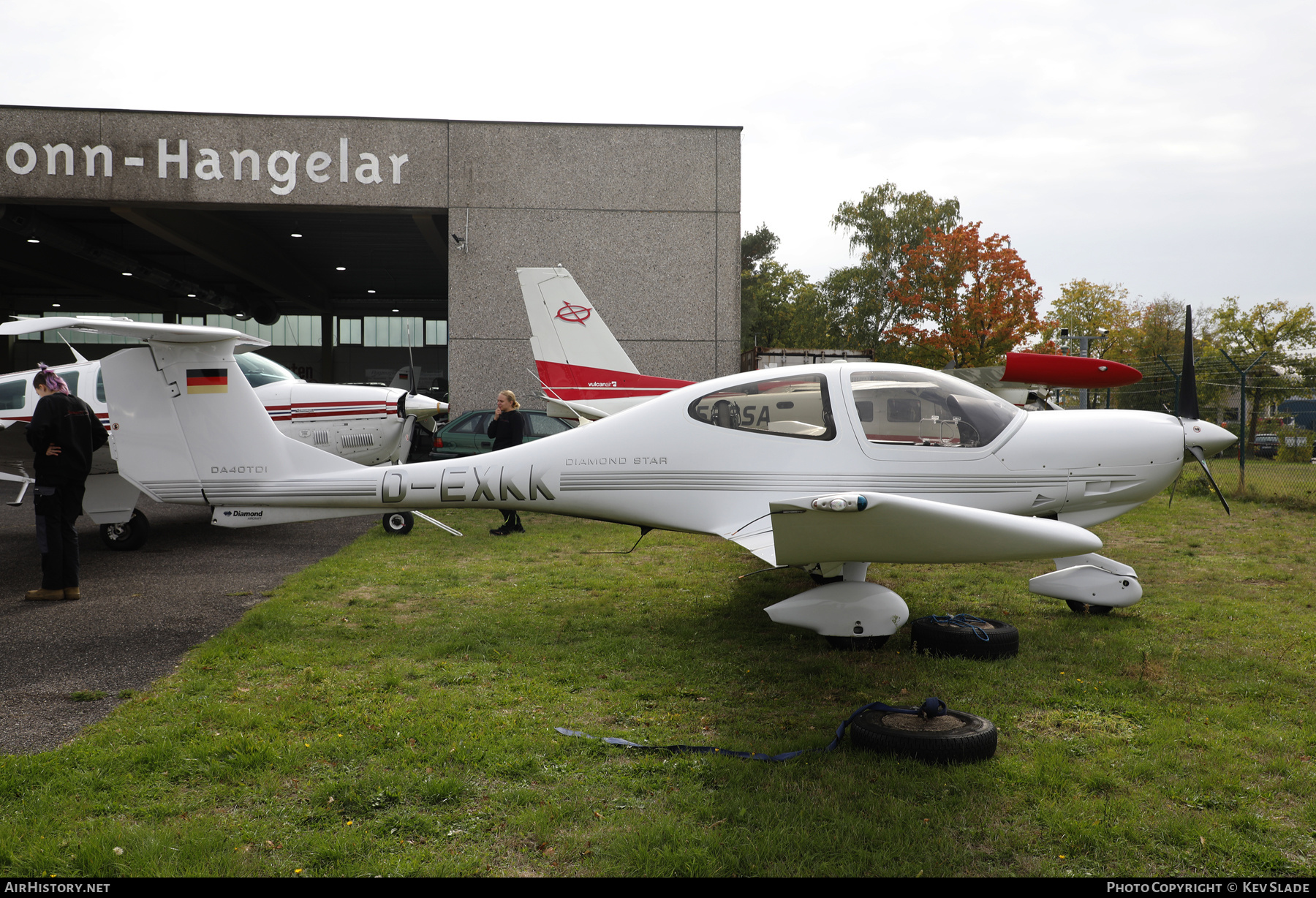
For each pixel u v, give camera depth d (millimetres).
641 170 12867
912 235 36125
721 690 3555
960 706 3332
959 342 30844
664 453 4762
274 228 17906
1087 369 6301
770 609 4160
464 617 4797
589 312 9992
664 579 5836
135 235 18938
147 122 12125
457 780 2588
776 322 48656
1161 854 2215
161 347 5172
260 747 2818
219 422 5176
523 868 2141
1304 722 3115
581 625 4629
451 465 5023
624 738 3006
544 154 12781
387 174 12602
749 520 4605
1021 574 5949
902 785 2580
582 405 9297
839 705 3354
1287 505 10203
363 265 22672
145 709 3230
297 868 2127
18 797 2504
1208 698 3395
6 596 5246
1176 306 33875
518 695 3457
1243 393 11250
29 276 23625
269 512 5191
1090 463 4797
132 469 5195
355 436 8133
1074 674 3713
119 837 2232
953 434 4719
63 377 7098
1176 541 7578
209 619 4688
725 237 12945
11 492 10586
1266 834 2320
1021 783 2604
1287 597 5277
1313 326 31609
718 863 2145
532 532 8133
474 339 12805
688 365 13023
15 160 12000
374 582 5773
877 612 4070
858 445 4641
